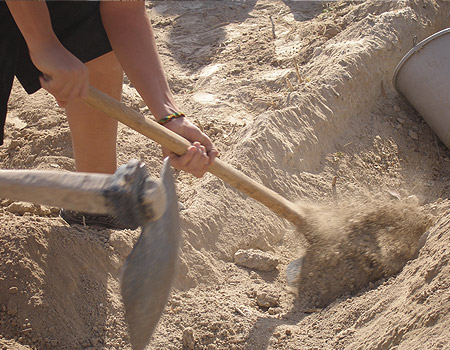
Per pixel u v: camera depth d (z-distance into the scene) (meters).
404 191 5.09
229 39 7.45
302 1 8.42
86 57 3.32
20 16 2.55
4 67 3.10
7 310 3.07
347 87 5.50
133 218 2.16
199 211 4.03
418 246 3.45
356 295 3.41
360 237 3.62
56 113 5.16
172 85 6.35
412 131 5.67
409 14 6.25
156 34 7.85
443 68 5.32
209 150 3.19
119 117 2.87
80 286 3.30
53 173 2.11
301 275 3.65
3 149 4.82
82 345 3.12
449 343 2.36
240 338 3.19
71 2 3.08
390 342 2.68
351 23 6.55
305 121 5.09
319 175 4.96
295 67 5.72
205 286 3.69
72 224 3.58
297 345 3.08
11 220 3.41
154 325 2.33
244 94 5.94
